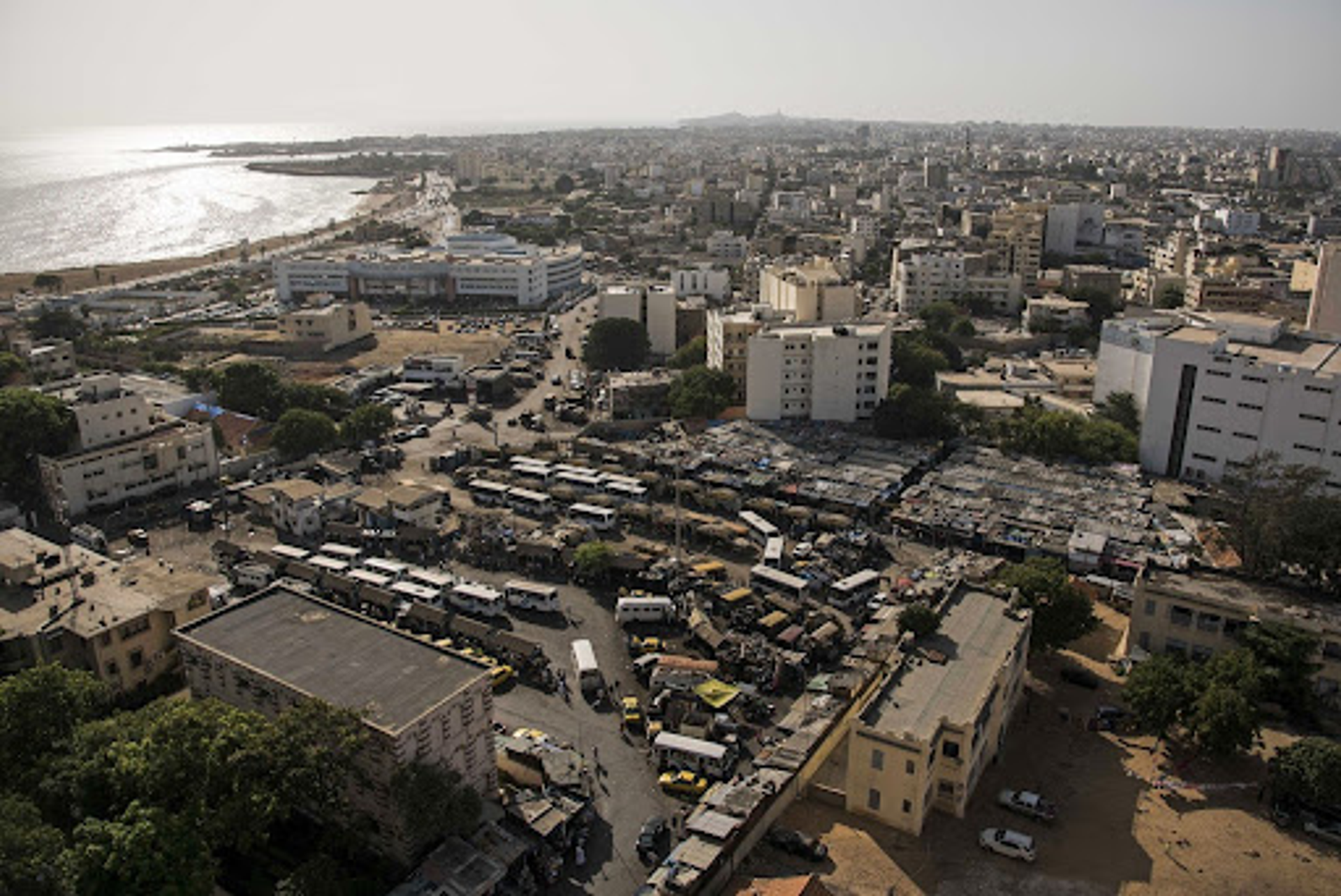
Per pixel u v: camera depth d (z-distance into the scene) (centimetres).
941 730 8831
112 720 8875
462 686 8938
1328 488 16438
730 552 15025
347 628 10012
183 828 7619
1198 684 9900
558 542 14838
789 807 9181
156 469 17000
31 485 16412
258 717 8512
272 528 15900
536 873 8544
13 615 10994
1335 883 8150
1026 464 18012
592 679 11325
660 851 8862
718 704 10888
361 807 8744
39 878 6838
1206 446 17688
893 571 14375
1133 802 9194
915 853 8494
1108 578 13988
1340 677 10656
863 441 19325
